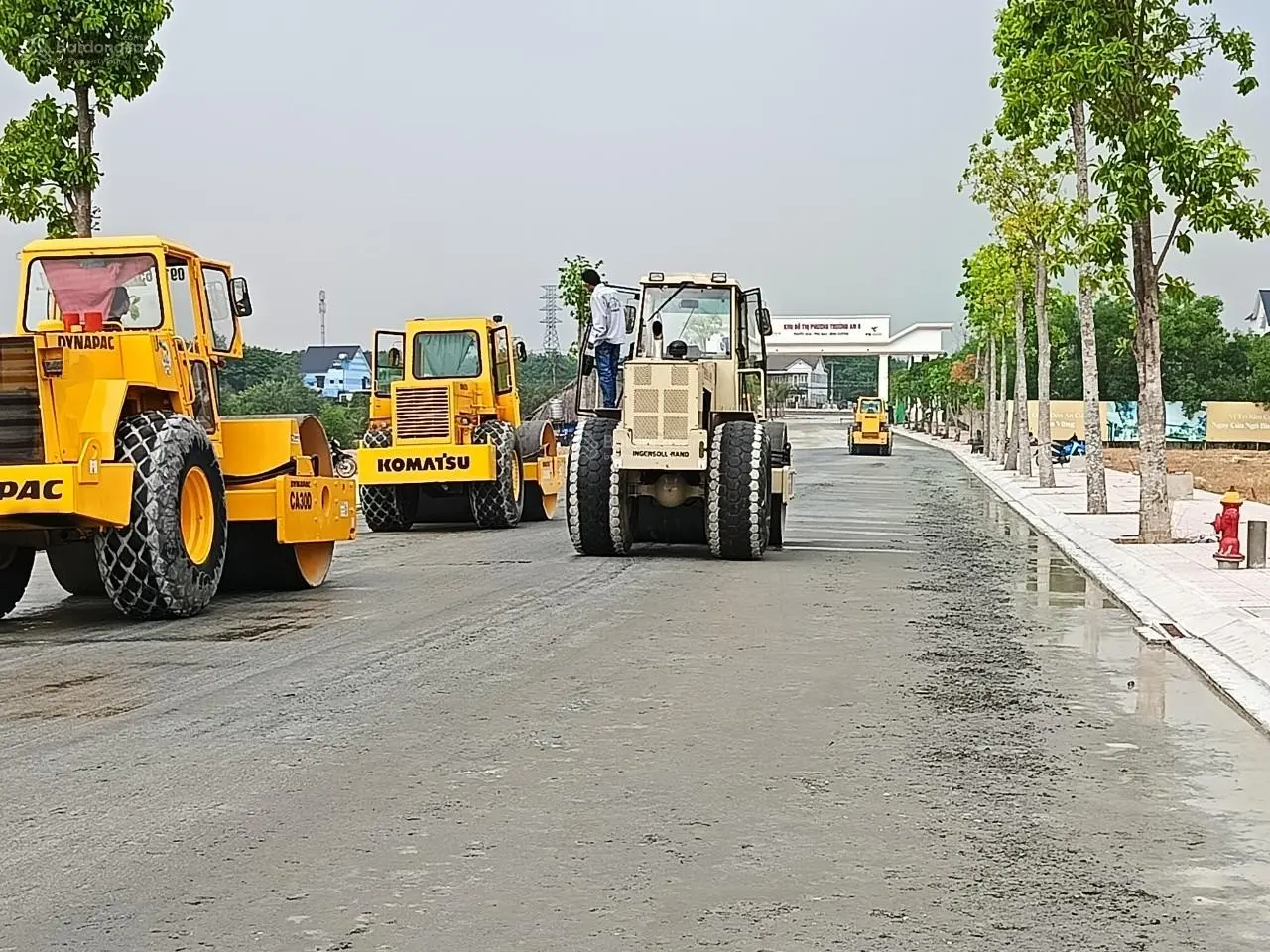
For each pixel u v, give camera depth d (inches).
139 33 668.1
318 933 197.3
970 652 430.0
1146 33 759.1
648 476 700.7
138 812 254.8
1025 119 1024.2
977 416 2566.4
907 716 337.7
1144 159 737.0
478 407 950.4
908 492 1346.0
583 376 732.0
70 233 680.4
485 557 711.7
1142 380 773.3
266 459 540.4
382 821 250.2
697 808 259.1
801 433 3432.6
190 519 496.7
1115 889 217.0
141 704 345.7
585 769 286.7
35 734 314.5
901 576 628.7
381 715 334.0
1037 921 203.0
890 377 4940.9
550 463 1038.4
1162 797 268.1
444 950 191.3
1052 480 1336.1
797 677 384.2
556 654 418.3
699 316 712.4
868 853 233.9
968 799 265.7
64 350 458.3
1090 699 359.6
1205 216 732.0
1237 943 195.2
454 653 419.2
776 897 212.4
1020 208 1317.7
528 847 236.1
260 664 398.9
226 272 560.1
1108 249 754.2
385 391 975.0
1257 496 1269.7
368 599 545.6
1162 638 449.7
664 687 368.8
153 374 478.6
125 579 471.5
